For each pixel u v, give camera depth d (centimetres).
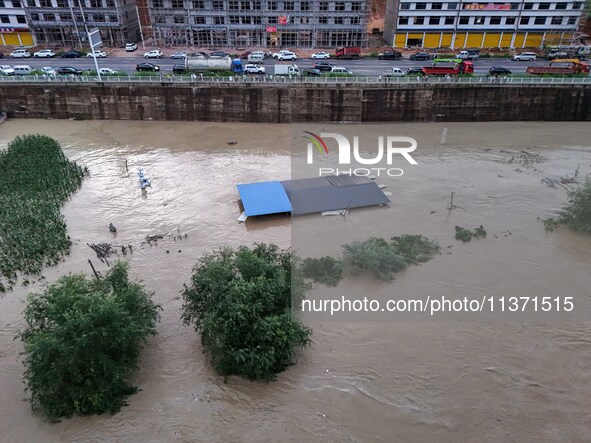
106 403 2016
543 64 6538
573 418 2019
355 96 5481
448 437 1938
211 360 2269
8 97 5588
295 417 2025
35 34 7412
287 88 5453
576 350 2341
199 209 3703
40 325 2100
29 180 3900
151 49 7281
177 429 1970
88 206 3725
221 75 5628
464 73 5744
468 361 2289
